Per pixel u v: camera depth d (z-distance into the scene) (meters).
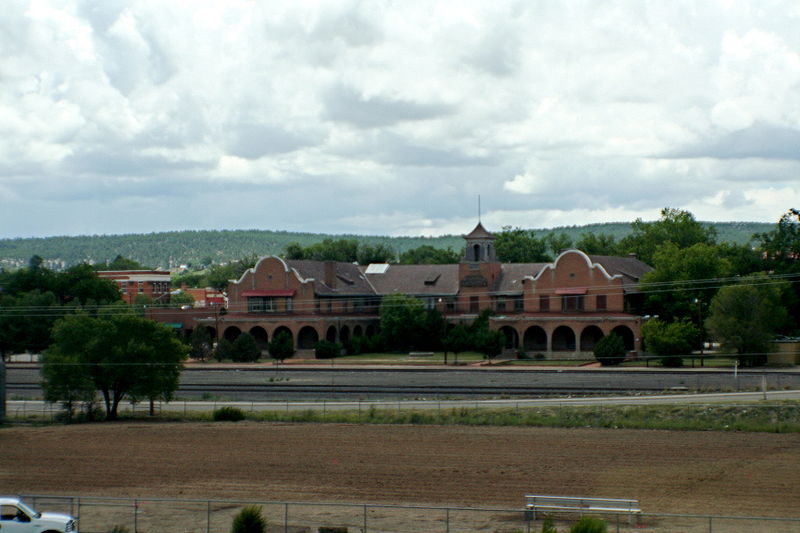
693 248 123.44
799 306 123.94
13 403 92.44
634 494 49.53
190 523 44.94
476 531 42.56
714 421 70.62
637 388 87.69
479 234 144.38
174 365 84.69
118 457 62.06
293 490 51.94
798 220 135.50
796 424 67.94
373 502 48.84
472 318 141.38
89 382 81.81
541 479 53.41
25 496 44.28
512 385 93.69
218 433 71.06
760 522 43.69
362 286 151.00
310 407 83.38
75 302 140.75
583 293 124.69
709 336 121.38
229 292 142.38
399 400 87.06
